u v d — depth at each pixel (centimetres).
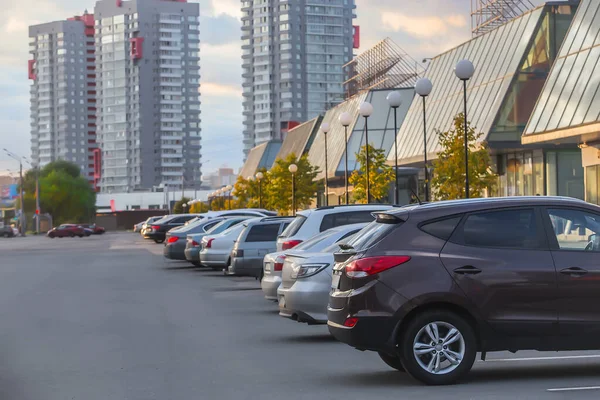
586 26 3875
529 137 3988
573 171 4441
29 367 1127
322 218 1709
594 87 3544
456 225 932
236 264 2311
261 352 1224
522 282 916
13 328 1591
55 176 16125
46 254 5306
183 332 1488
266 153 12531
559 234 939
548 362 1076
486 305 911
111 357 1198
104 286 2642
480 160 3491
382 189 4675
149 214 17700
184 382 978
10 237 11481
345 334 920
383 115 7356
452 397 839
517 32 4725
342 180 8006
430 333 911
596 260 929
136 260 4322
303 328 1534
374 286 909
